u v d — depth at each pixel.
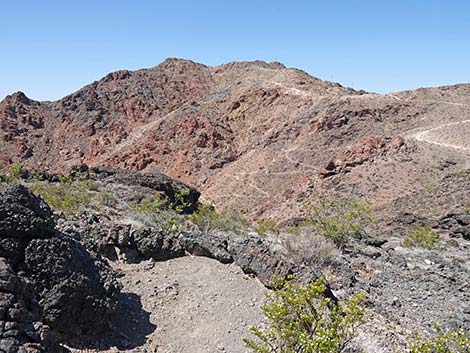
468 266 20.78
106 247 13.23
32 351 7.10
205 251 13.85
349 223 25.47
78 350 8.59
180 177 109.25
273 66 189.62
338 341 6.87
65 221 13.67
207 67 196.38
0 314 7.21
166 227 16.48
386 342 10.45
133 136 134.75
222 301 11.54
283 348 7.39
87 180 31.05
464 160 68.75
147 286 11.97
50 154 140.62
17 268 8.77
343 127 95.25
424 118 93.50
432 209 45.44
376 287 15.59
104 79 168.88
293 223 40.06
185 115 130.38
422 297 14.91
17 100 155.00
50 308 8.59
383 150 76.75
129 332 9.90
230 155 111.44
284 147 99.31
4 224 8.83
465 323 12.85
